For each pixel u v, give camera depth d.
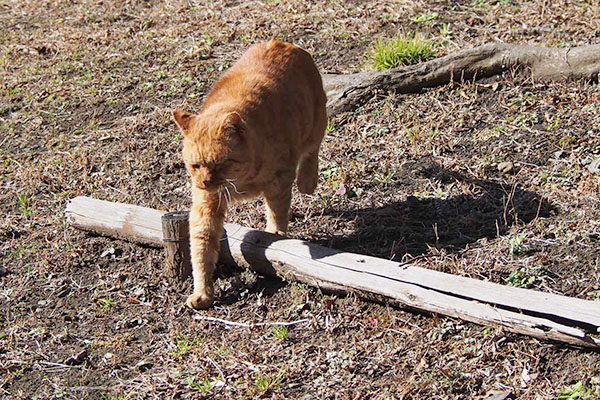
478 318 4.32
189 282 5.40
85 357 4.78
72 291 5.47
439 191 5.95
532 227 5.32
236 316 4.99
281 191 5.30
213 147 4.74
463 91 7.18
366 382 4.24
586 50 6.93
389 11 9.05
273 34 8.89
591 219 5.29
